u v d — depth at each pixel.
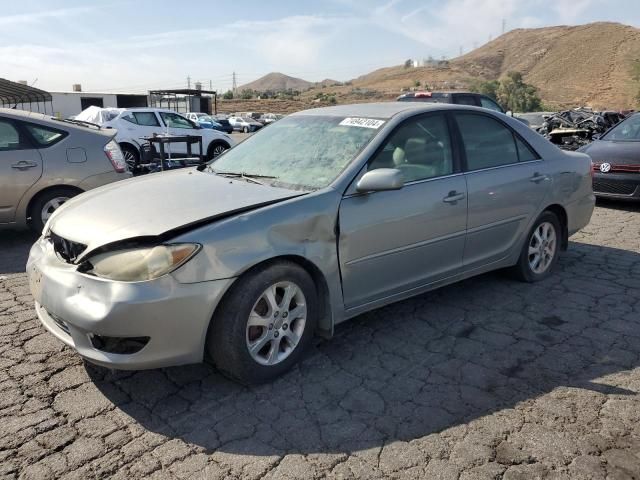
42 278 3.09
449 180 4.02
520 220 4.61
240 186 3.58
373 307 3.72
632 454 2.60
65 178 6.32
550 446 2.66
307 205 3.26
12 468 2.51
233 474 2.48
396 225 3.65
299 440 2.72
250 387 3.19
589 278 5.10
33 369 3.38
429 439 2.72
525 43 169.88
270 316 3.15
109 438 2.73
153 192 3.52
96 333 2.79
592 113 17.42
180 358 2.91
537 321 4.12
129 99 45.50
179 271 2.81
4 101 16.16
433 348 3.69
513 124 4.73
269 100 91.31
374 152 3.66
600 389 3.17
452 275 4.19
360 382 3.26
